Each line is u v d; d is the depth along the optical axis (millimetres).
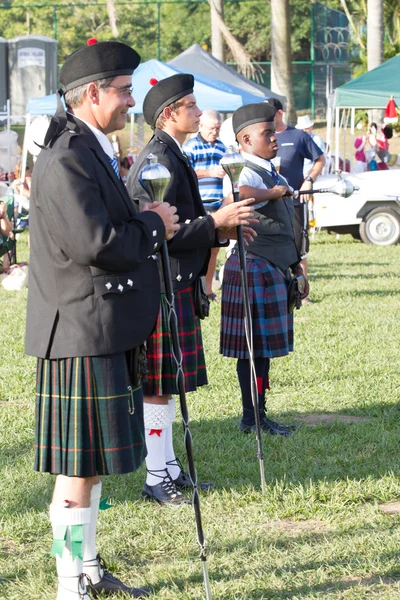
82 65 3326
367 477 4820
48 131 3256
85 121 3367
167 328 4488
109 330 3254
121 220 3307
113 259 3168
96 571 3627
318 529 4246
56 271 3248
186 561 3910
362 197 16719
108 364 3293
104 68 3326
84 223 3113
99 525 4301
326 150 19172
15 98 20266
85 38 40844
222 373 7180
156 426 4594
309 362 7512
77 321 3238
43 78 20203
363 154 20266
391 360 7574
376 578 3719
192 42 40312
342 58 37500
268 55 41531
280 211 5605
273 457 5215
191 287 4613
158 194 3561
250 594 3598
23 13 41250
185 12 40062
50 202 3158
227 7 40875
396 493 4637
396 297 10797
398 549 3930
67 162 3162
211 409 6258
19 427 5922
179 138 4613
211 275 7660
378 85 17828
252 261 5578
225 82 17266
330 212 16859
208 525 4289
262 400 5703
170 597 3605
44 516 4395
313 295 11000
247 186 5266
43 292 3293
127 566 3896
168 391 4504
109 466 3305
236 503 4562
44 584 3729
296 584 3666
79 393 3279
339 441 5453
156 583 3734
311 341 8320
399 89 17734
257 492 4648
